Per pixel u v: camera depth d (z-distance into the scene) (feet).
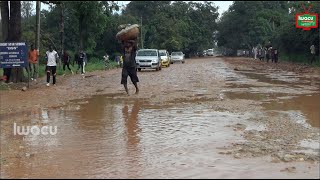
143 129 28.37
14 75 68.85
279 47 171.12
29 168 19.97
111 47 230.68
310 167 19.11
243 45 337.72
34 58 71.15
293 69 102.47
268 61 161.27
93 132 27.78
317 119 30.83
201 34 334.03
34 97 47.67
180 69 111.55
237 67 116.16
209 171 18.72
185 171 18.81
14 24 70.33
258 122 29.84
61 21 157.58
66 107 39.50
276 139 24.59
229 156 21.15
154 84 61.77
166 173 18.60
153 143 24.30
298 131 26.66
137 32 47.91
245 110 35.37
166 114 34.32
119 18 237.66
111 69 131.44
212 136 25.72
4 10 71.36
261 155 21.21
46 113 36.01
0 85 59.26
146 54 110.83
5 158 21.77
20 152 22.97
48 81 62.39
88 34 189.67
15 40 70.49
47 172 19.27
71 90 55.57
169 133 26.89
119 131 27.91
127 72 48.42
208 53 397.19
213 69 105.91
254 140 24.44
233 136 25.59
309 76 77.66
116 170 19.29
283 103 39.52
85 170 19.44
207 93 48.83
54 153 22.65
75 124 30.71
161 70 109.91
